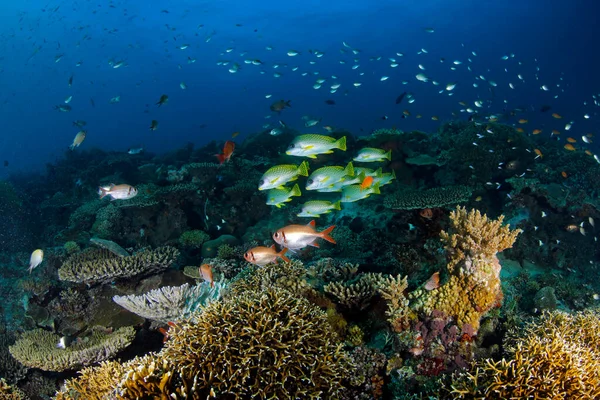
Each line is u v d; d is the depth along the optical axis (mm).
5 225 4516
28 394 2254
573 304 2549
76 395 1652
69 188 6273
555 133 4414
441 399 1396
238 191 4066
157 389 1197
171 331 1488
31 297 2680
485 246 1664
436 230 2697
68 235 4113
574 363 1311
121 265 2443
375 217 3619
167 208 3852
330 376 1315
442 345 1608
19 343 2264
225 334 1308
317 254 3172
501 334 1742
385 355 1658
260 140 5793
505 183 3652
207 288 2244
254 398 1188
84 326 2381
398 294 1747
